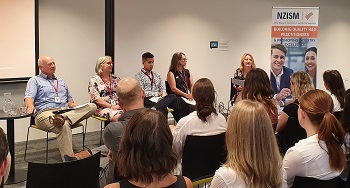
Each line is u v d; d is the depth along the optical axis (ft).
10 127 13.83
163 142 4.88
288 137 12.25
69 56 20.02
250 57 21.98
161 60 23.27
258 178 5.46
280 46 23.36
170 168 4.96
